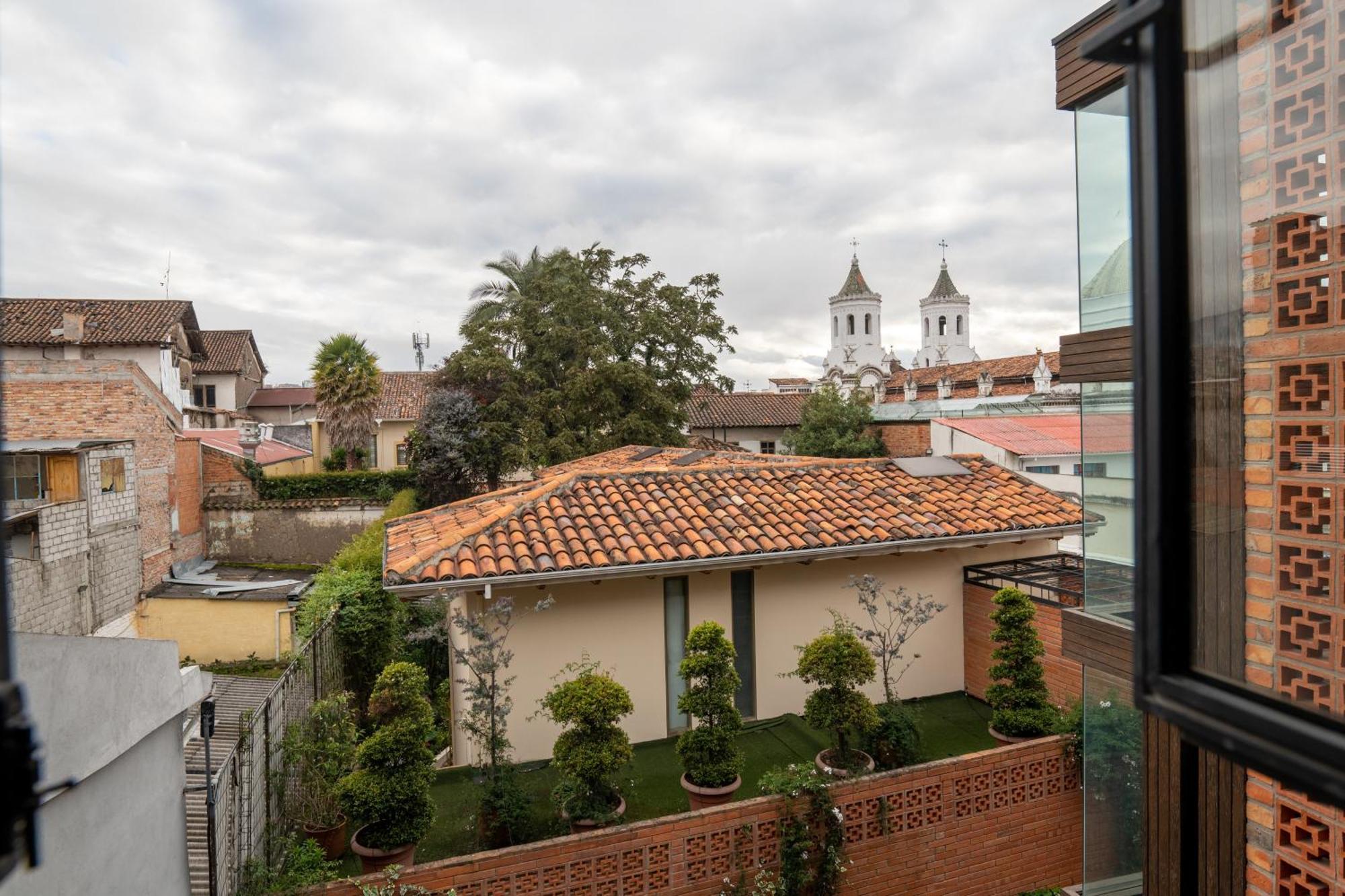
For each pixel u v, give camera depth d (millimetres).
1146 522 2027
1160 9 2020
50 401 19859
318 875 6105
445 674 12195
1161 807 4398
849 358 56281
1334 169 2895
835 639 7590
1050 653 9109
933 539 9398
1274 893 3613
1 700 1358
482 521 9164
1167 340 2021
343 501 26016
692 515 9727
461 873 5723
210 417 37250
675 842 6184
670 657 9281
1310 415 3055
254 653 17281
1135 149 2074
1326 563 3018
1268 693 1746
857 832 6691
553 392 25953
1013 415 27891
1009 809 7246
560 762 6684
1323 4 2900
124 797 4594
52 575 13500
